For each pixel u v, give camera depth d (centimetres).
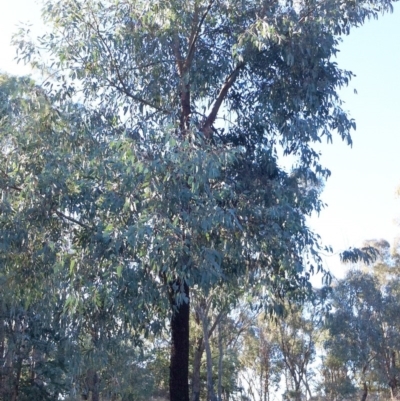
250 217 1205
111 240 1066
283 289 1245
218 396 3841
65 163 1180
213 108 1352
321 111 1286
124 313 1123
